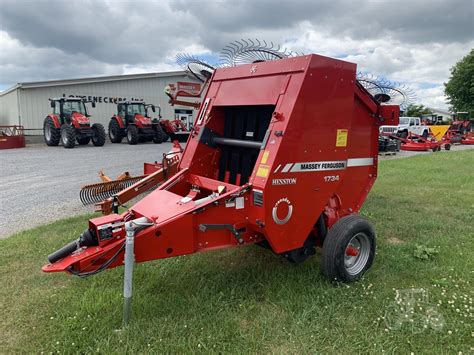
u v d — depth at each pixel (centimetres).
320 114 352
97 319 317
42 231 546
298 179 347
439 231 552
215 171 445
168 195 367
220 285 378
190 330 303
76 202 757
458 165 1320
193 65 466
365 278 391
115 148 1917
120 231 311
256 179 335
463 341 291
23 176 1077
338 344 287
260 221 334
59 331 306
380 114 432
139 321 311
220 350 282
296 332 300
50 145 2039
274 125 340
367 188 450
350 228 370
